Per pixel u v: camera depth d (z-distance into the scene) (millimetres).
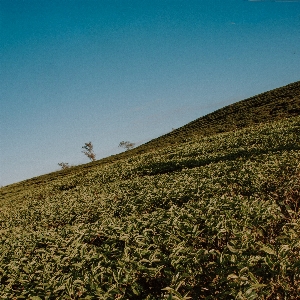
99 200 11773
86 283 4359
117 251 5504
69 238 7047
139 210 8656
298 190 7035
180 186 9539
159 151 31609
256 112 45812
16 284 5441
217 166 12336
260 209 5551
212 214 6121
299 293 3654
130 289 4211
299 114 35594
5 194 37219
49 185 30297
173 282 3971
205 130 45656
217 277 4066
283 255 3850
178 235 5363
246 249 4348
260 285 3391
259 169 9203
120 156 47219
